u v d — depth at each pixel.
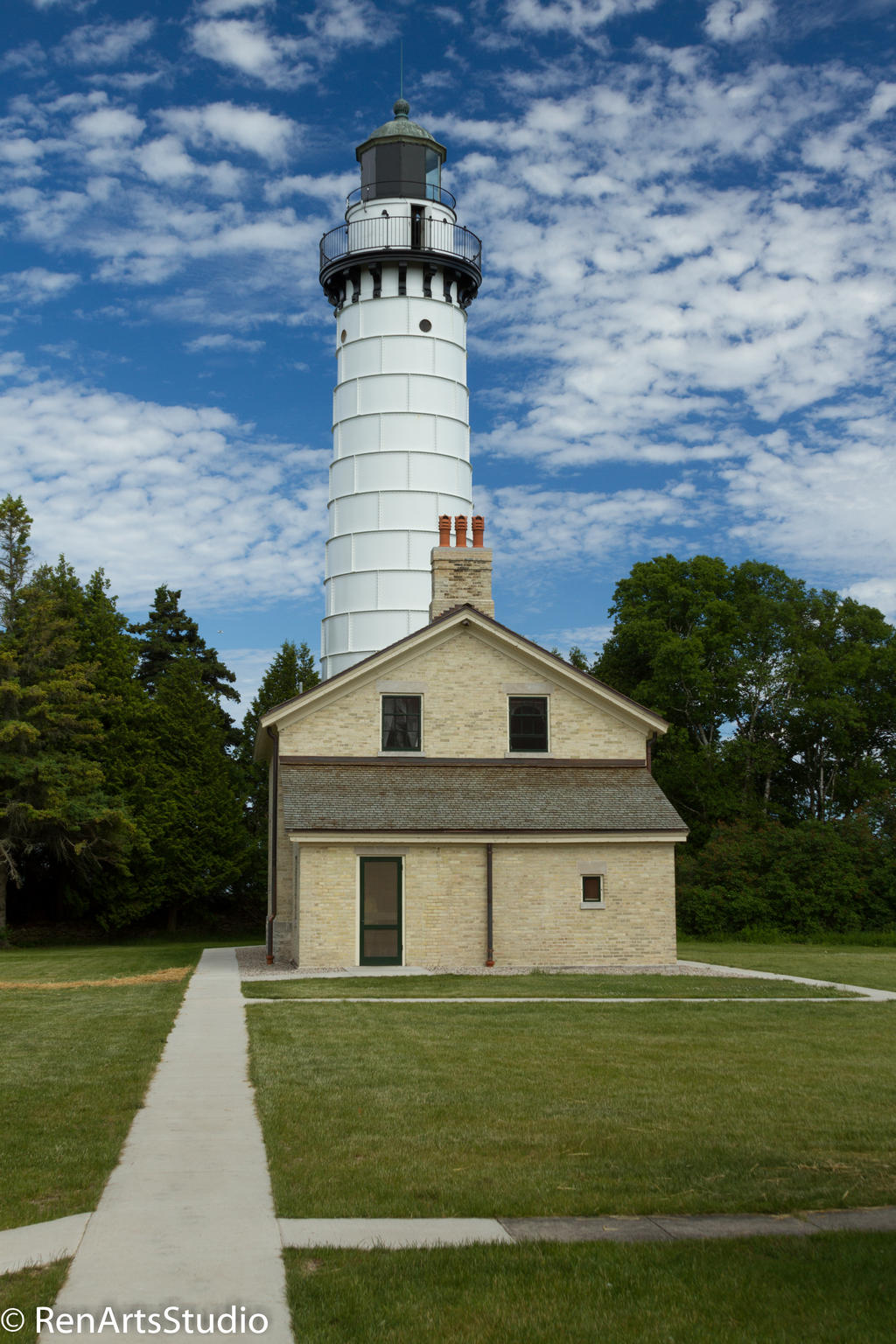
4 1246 7.16
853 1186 8.54
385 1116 10.63
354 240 46.94
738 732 53.19
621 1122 10.47
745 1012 18.36
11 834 44.47
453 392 46.62
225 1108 10.97
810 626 53.91
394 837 27.27
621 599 53.78
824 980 24.38
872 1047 14.87
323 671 46.53
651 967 27.53
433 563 31.22
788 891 42.28
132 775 49.44
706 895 42.88
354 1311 6.20
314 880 27.25
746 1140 9.86
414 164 46.94
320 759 29.09
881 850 43.69
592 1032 15.90
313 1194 8.24
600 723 30.30
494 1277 6.68
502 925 27.81
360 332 46.62
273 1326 6.02
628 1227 7.63
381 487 45.28
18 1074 12.58
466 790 28.89
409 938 27.45
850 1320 6.14
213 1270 6.78
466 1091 11.71
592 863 28.33
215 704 58.19
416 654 29.80
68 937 49.47
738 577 53.44
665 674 49.81
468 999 20.00
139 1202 8.04
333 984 22.73
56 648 46.19
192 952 37.78
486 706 29.88
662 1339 5.91
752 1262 6.94
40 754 45.00
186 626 64.69
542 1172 8.81
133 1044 14.66
